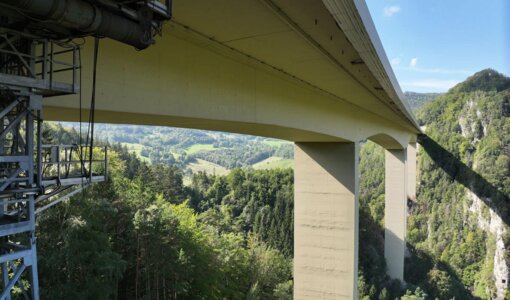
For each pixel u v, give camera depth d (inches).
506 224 2605.8
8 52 193.5
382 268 2235.5
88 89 309.0
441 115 3710.6
